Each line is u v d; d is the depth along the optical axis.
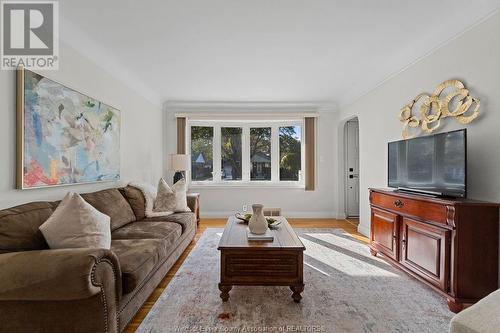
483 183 2.16
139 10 2.28
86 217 1.85
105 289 1.48
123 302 1.69
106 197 2.82
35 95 2.17
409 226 2.52
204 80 4.12
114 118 3.45
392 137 3.43
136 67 3.58
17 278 1.34
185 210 3.72
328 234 4.22
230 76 3.94
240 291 2.35
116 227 2.71
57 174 2.41
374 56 3.24
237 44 2.92
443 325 1.86
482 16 2.13
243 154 5.73
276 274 2.14
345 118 5.09
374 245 3.17
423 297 2.24
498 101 2.04
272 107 5.54
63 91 2.49
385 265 2.94
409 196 2.50
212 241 3.85
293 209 5.57
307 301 2.18
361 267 2.88
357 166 5.63
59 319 1.45
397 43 2.90
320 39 2.81
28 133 2.09
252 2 2.18
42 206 1.97
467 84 2.30
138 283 1.77
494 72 2.06
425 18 2.41
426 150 2.52
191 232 3.62
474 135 2.24
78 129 2.71
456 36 2.41
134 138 4.10
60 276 1.34
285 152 5.70
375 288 2.40
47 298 1.37
